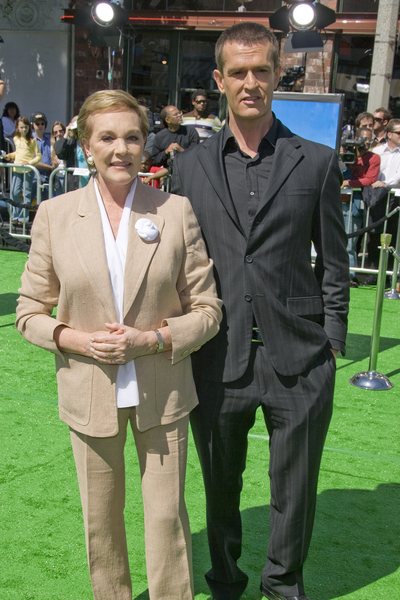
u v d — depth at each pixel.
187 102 13.10
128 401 1.86
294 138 2.07
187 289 1.97
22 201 8.60
